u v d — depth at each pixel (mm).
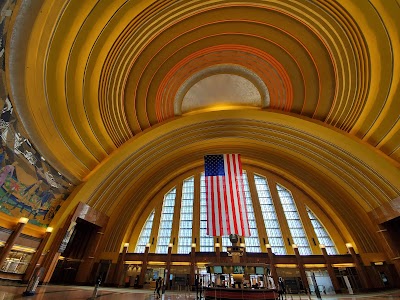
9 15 6789
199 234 18312
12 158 9117
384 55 10523
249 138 20281
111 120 14305
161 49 13805
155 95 16078
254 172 21938
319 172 18734
